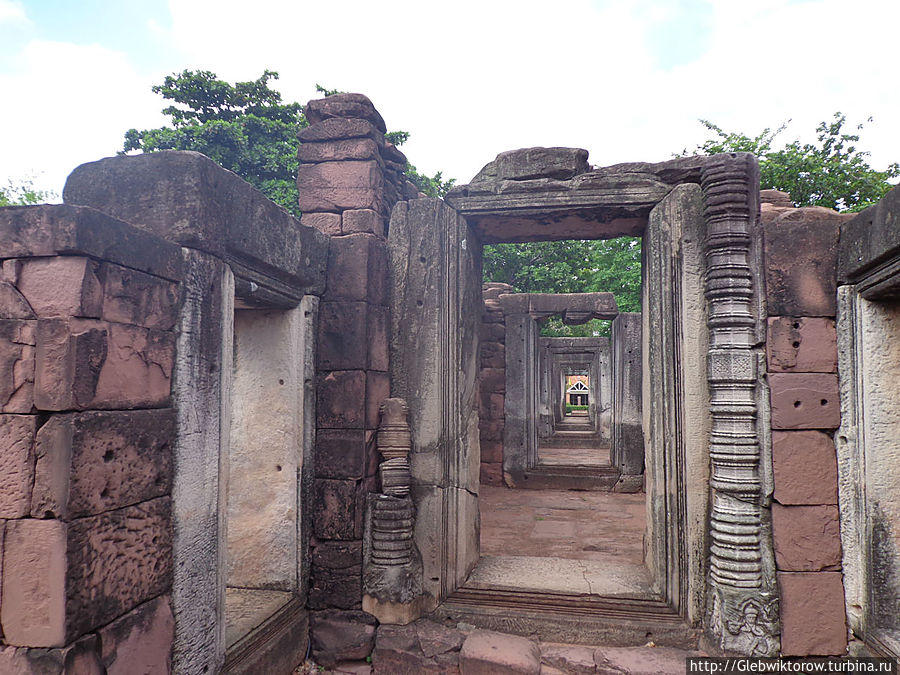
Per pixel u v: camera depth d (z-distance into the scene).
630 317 9.80
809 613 3.70
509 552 5.76
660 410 4.29
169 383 2.79
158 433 2.68
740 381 3.86
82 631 2.23
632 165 4.43
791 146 11.52
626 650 3.95
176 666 2.83
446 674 4.05
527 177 4.61
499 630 4.26
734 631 3.74
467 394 4.73
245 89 14.11
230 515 4.39
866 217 3.41
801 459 3.78
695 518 4.07
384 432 4.45
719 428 3.94
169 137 12.82
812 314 3.83
